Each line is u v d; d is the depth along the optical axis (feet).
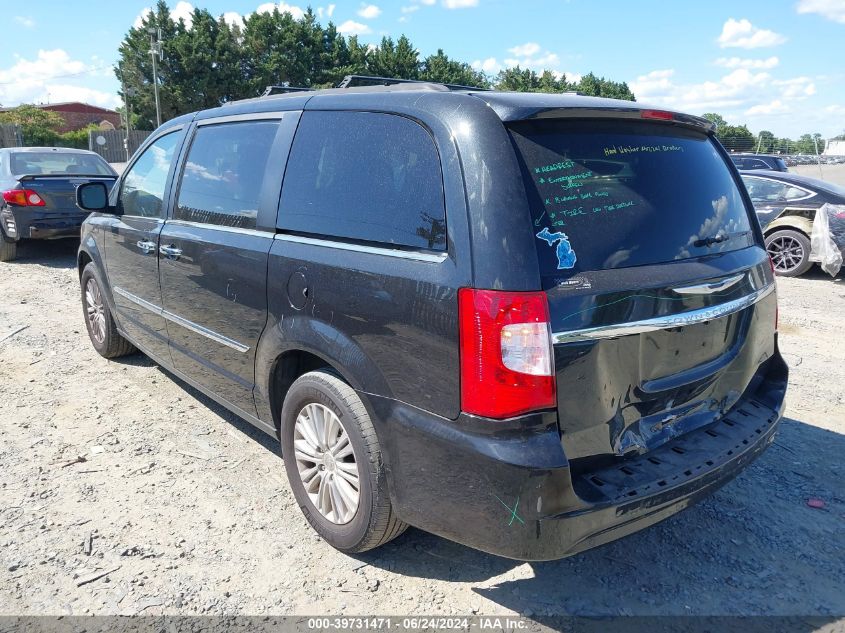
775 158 46.03
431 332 7.75
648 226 8.41
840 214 30.50
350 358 8.75
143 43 204.85
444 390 7.71
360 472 8.88
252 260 10.44
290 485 10.63
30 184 30.09
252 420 11.57
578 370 7.47
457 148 7.86
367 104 9.37
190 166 12.89
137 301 14.65
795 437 13.80
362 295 8.56
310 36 212.64
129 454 12.70
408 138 8.58
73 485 11.53
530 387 7.23
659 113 9.01
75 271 30.14
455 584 9.23
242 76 208.13
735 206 10.14
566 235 7.66
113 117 291.79
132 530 10.26
